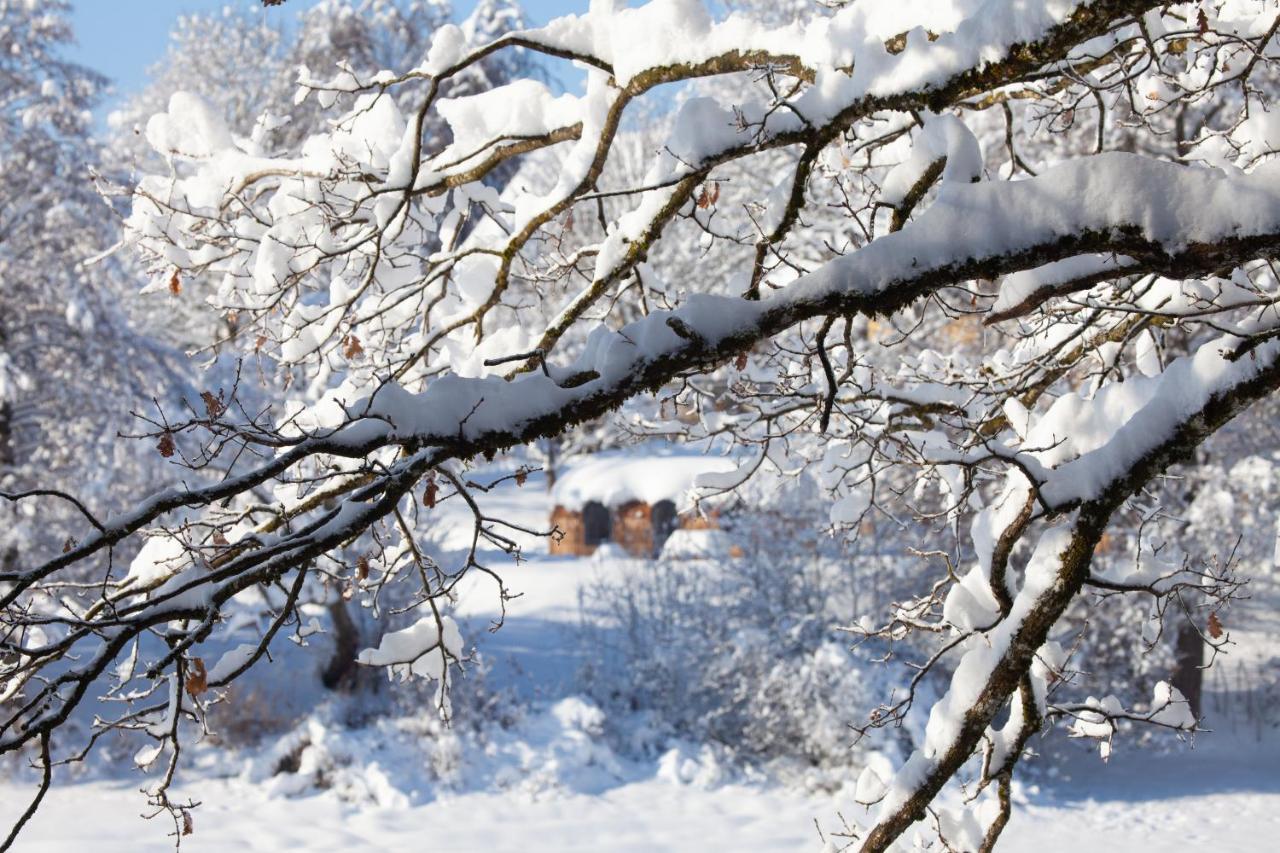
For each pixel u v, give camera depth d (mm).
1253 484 18656
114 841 15000
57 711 3471
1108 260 3682
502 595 4812
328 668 20094
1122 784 18141
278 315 6809
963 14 4383
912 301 3512
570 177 6055
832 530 6426
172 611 3535
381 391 3557
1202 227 3336
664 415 6707
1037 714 4922
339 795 17078
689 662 20031
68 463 20500
